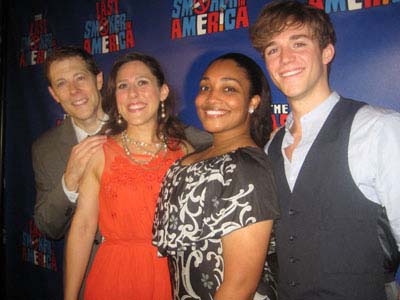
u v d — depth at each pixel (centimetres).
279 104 176
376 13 152
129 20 212
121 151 152
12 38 253
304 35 114
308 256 113
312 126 119
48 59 191
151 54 206
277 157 125
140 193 145
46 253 248
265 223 104
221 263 106
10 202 261
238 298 102
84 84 189
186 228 107
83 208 155
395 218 105
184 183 112
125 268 144
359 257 108
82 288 181
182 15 196
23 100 251
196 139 165
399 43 149
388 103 153
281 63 115
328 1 160
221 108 115
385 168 103
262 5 175
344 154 110
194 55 194
